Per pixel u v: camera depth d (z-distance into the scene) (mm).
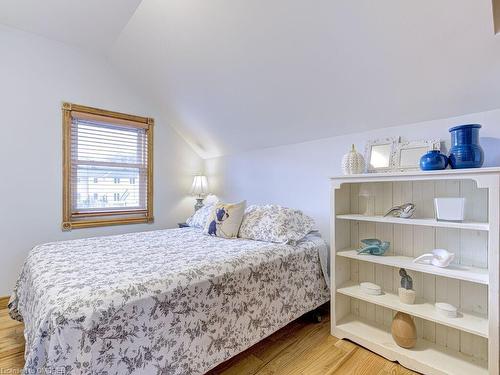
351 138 2271
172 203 3566
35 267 1509
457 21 1300
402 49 1520
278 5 1612
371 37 1533
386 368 1521
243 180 3301
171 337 1207
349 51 1660
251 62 2059
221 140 3295
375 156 2039
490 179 1249
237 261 1563
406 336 1577
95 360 988
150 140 3328
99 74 2896
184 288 1272
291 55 1856
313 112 2254
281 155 2857
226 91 2482
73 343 949
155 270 1360
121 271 1349
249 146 3152
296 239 2000
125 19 2277
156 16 2125
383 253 1803
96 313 1008
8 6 2133
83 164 2857
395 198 1862
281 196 2859
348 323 1909
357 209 2057
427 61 1523
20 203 2439
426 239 1733
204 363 1311
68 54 2691
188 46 2219
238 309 1490
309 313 2146
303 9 1566
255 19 1753
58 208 2646
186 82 2637
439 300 1673
